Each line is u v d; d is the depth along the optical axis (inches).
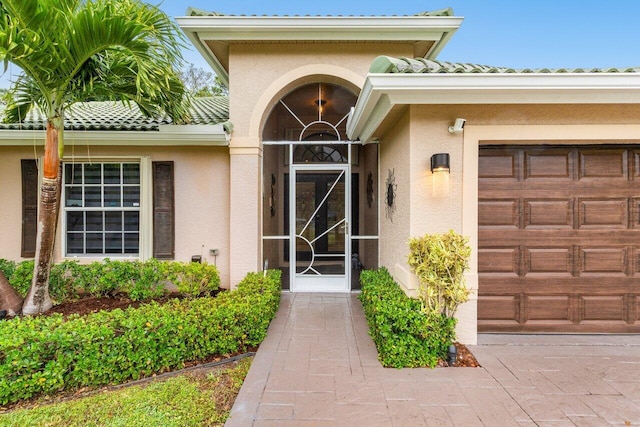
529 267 194.4
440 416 125.3
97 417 124.9
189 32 260.4
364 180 351.3
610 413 126.9
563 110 180.7
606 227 193.2
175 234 282.5
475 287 184.1
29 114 294.8
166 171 279.4
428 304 169.9
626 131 179.6
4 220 273.6
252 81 274.8
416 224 183.6
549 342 186.1
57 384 142.9
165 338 161.6
